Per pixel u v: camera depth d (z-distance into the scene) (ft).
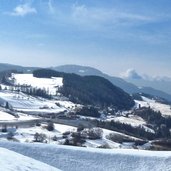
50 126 532.32
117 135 519.19
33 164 100.48
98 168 199.72
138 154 212.84
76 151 212.43
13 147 211.20
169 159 205.36
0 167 85.66
